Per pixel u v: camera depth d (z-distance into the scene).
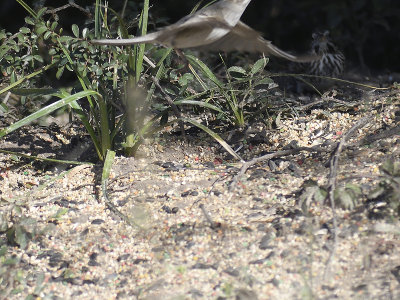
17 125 9.54
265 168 9.88
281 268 7.79
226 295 7.46
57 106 9.64
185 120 10.20
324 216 8.49
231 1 6.34
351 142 10.26
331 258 7.71
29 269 8.30
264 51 6.90
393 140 10.01
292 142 10.59
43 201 9.66
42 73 11.81
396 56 17.95
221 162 10.44
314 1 18.56
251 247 8.15
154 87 10.41
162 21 12.69
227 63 13.62
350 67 17.47
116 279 8.04
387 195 8.49
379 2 17.38
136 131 10.50
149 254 8.34
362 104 11.38
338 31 17.80
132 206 9.29
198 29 6.29
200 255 8.16
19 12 19.41
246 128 11.17
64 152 11.14
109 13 12.24
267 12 19.08
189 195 9.34
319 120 11.21
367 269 7.61
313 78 14.58
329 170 9.48
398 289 7.27
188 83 11.77
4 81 11.74
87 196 9.72
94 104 10.97
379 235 8.07
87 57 10.25
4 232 9.01
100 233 8.82
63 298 7.83
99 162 10.61
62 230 8.94
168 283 7.78
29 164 10.77
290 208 8.76
